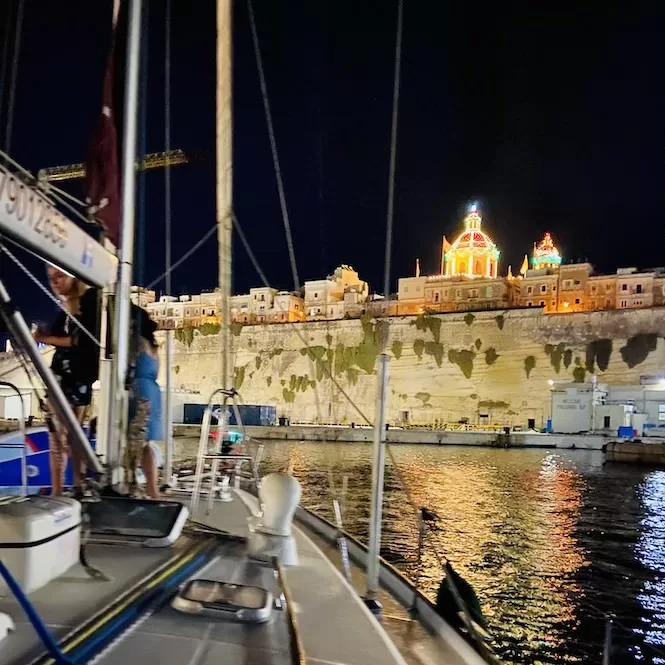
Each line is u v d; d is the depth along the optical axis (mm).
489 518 29344
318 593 3668
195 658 2410
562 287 99312
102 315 4848
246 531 5012
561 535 25922
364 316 88750
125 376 4461
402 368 90375
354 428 75250
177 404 72812
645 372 77312
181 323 114000
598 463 52312
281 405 94438
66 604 2797
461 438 68562
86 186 4598
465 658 3553
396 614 4332
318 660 2789
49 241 3393
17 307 3309
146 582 3082
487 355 85625
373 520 4273
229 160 5945
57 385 3705
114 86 4594
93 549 3656
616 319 79938
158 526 3943
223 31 5859
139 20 4453
